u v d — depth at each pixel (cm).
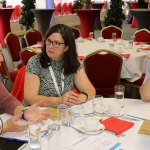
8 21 819
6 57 612
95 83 366
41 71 224
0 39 791
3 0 969
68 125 162
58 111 169
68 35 222
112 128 155
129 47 446
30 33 579
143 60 396
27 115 172
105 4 1511
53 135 134
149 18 746
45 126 160
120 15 966
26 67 232
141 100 206
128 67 382
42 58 225
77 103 197
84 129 155
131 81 390
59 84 223
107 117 175
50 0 1113
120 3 961
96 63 355
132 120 169
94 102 185
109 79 364
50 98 206
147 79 214
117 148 136
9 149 140
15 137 151
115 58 353
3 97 193
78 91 235
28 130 140
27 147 137
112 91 369
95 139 145
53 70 224
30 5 844
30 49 370
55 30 221
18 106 188
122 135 150
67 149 136
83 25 841
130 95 418
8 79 409
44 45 226
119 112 178
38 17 830
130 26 1316
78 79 232
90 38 548
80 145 139
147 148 136
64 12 1272
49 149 133
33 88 219
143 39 554
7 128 156
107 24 978
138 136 148
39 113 172
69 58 224
